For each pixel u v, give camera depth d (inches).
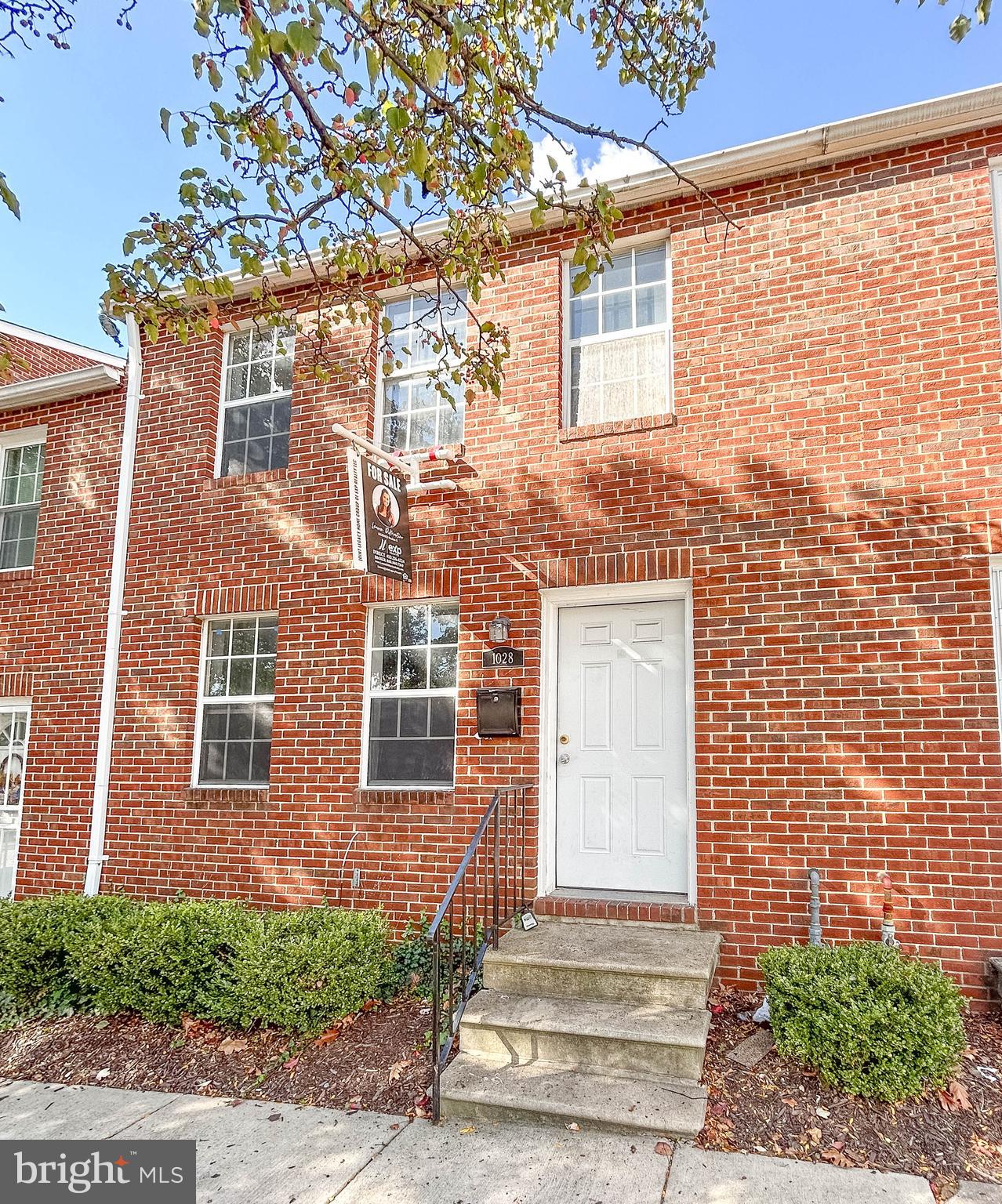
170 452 310.7
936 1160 139.0
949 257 217.2
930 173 221.6
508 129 159.0
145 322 172.9
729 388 233.9
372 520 230.1
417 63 150.9
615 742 241.3
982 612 202.1
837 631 213.9
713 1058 171.2
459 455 262.1
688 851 226.2
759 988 206.5
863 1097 154.1
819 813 208.5
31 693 319.9
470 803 243.4
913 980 163.8
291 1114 166.4
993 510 204.7
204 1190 139.9
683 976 179.9
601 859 237.1
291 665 275.0
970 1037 177.8
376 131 156.1
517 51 166.6
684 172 237.0
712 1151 143.7
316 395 288.4
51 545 330.0
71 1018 225.5
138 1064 195.6
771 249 235.1
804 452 223.9
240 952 207.3
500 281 267.0
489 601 251.8
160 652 297.9
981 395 209.5
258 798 269.9
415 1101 165.8
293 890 260.1
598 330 262.4
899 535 211.8
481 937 230.1
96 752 302.5
